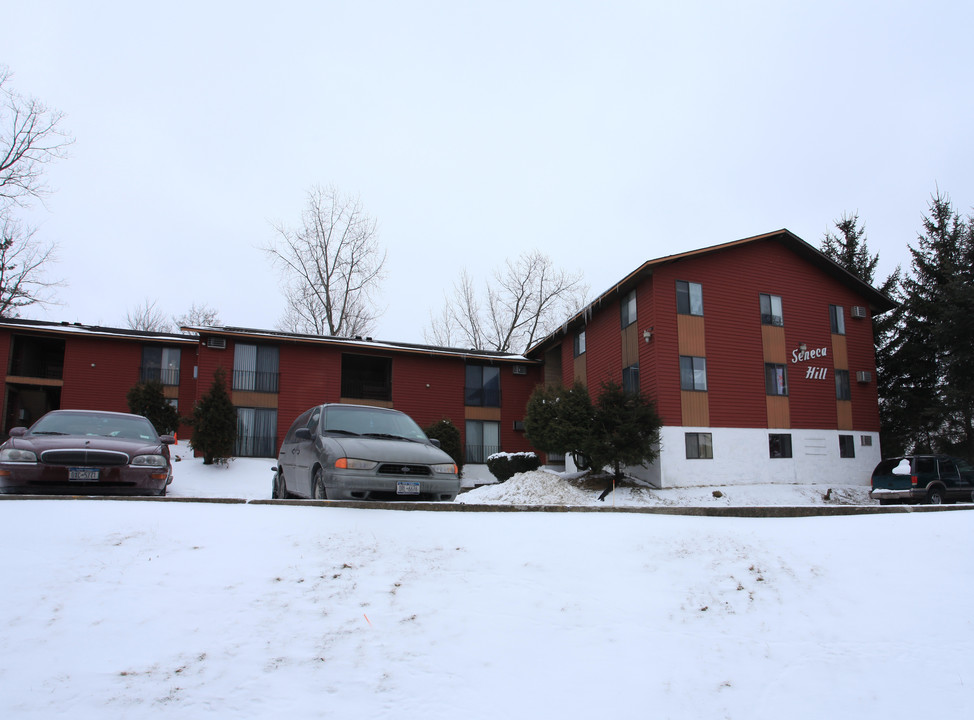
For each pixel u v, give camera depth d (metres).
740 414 24.48
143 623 4.38
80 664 3.91
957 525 7.15
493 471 26.17
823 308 27.00
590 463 23.02
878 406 29.72
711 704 4.06
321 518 6.61
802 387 25.78
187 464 23.77
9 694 3.61
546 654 4.40
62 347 30.73
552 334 30.95
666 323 23.97
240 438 26.72
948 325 26.47
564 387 23.67
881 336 32.16
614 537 6.39
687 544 6.29
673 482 22.98
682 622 4.93
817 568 5.94
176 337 29.48
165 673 3.89
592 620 4.86
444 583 5.23
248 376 27.30
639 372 24.72
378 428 9.29
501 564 5.65
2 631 4.16
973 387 25.94
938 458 18.61
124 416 10.77
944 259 29.27
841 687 4.31
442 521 6.69
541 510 7.50
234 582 5.01
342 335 43.31
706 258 25.11
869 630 4.99
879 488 18.89
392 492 8.05
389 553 5.70
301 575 5.18
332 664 4.10
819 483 25.14
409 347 31.45
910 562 6.14
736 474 23.98
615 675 4.24
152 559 5.32
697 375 24.09
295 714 3.65
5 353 27.02
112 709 3.57
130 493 9.25
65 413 10.40
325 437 8.63
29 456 8.60
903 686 4.35
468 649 4.38
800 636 4.87
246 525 6.26
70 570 5.02
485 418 31.70
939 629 5.04
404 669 4.12
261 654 4.13
